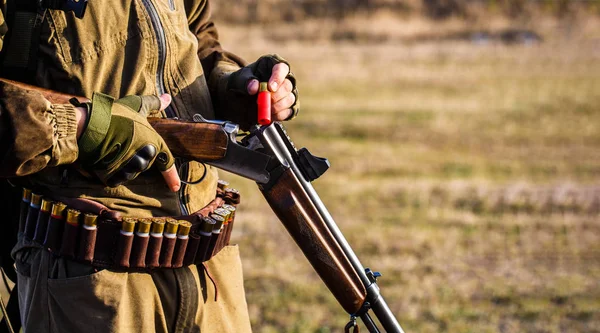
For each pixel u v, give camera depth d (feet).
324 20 139.44
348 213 40.91
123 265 10.49
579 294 30.48
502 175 52.01
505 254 35.19
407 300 28.99
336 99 80.94
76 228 10.32
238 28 133.59
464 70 103.50
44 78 10.32
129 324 10.62
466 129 67.87
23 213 10.89
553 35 137.80
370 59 111.34
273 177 11.39
